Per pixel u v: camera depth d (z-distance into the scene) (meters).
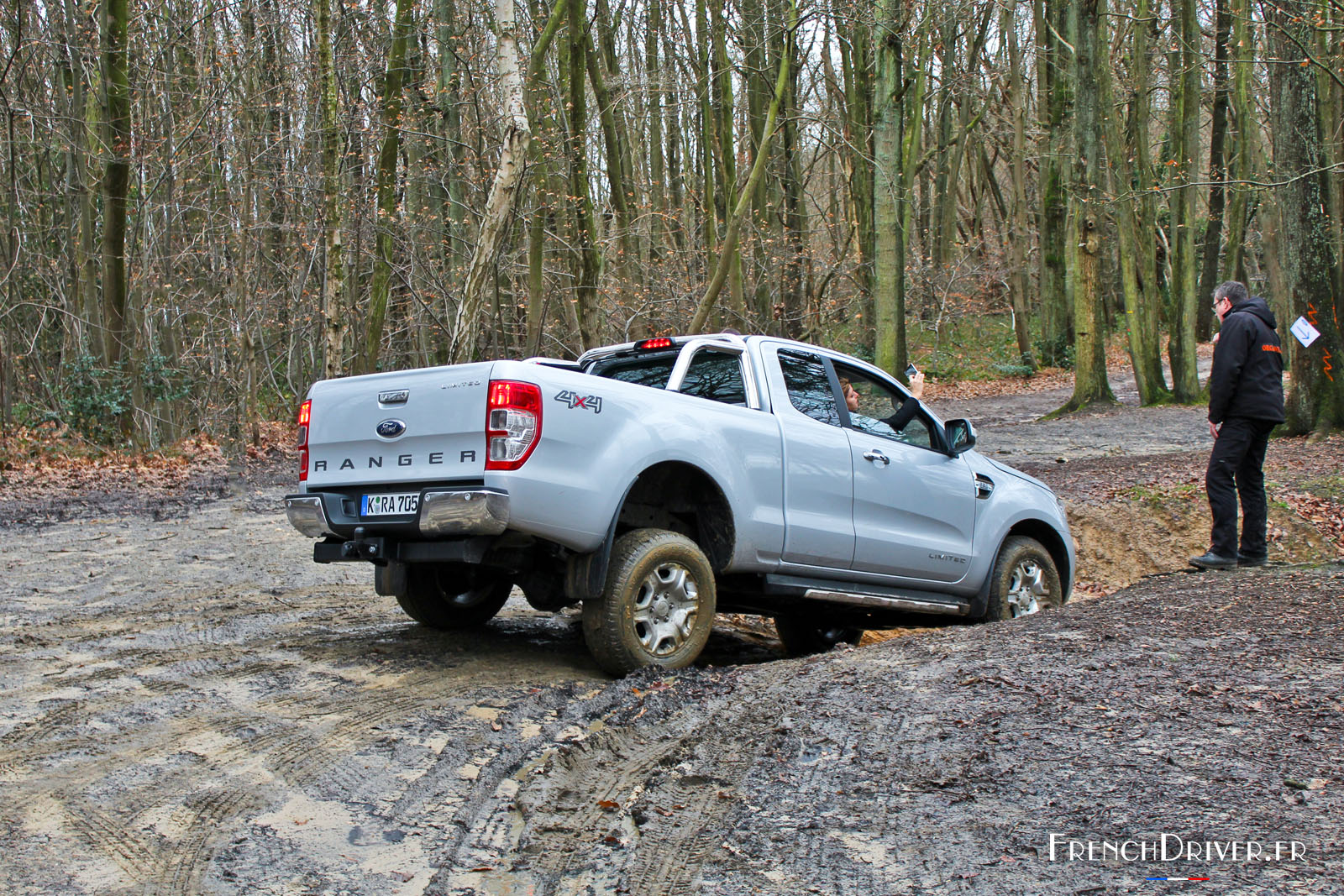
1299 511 11.62
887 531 6.79
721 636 8.09
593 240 20.28
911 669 4.94
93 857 3.37
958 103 38.97
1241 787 3.37
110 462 17.30
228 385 21.62
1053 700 4.32
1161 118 36.69
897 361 20.34
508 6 14.59
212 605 7.53
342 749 4.41
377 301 20.73
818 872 3.02
